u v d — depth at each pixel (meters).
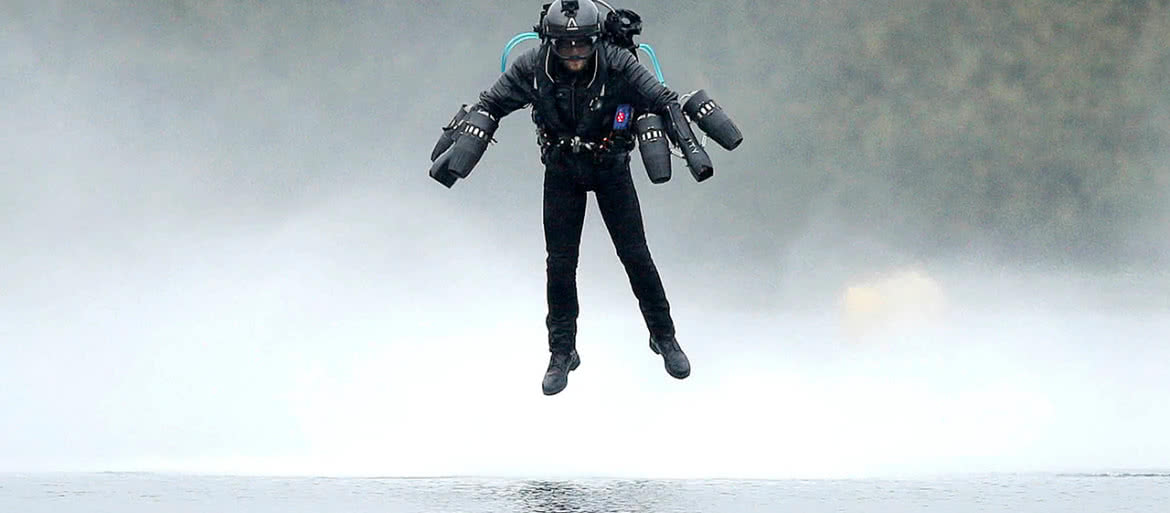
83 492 23.44
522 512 21.50
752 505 22.20
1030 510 21.66
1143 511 21.66
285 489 24.00
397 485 24.53
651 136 26.86
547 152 28.06
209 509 21.78
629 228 28.73
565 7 25.78
